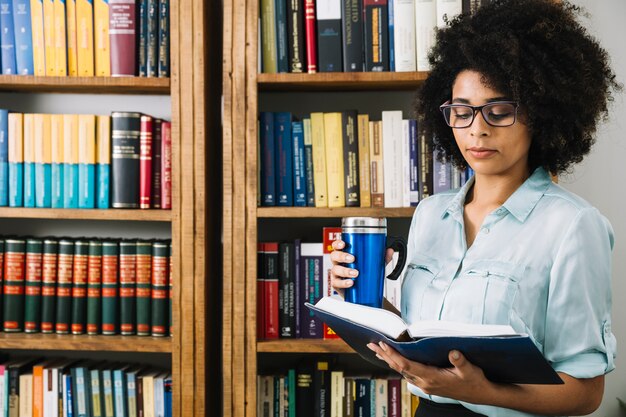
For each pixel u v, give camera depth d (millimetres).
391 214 1876
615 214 2148
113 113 1965
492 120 1075
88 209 1945
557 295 1034
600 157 2154
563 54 1119
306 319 1931
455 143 1365
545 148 1136
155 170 1979
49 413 1976
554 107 1111
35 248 1986
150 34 1938
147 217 1920
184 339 1891
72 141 1960
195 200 1892
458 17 1292
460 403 1134
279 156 1931
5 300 1984
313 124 1920
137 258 1973
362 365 2158
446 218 1258
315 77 1880
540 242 1073
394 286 1900
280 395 1938
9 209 1940
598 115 1184
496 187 1172
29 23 1959
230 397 1876
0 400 1976
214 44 2061
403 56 1866
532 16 1135
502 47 1077
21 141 1967
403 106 2174
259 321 1926
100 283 1990
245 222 1878
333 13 1893
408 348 930
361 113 2186
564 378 1021
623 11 2137
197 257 1891
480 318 1091
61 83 1944
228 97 1873
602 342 1029
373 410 1927
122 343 1904
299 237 2223
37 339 1909
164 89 2039
